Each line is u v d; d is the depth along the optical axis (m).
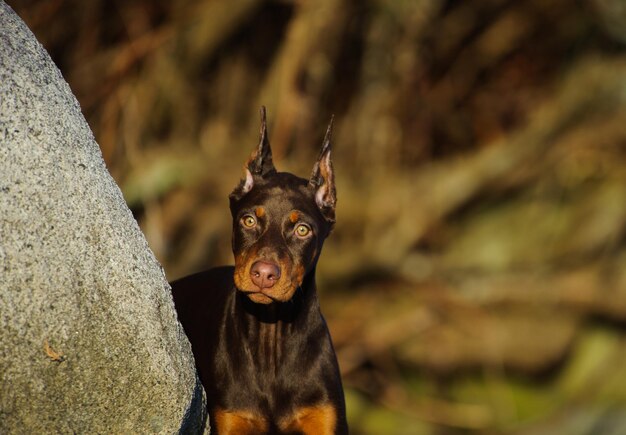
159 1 15.02
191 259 14.56
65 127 5.06
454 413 15.66
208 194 14.67
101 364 4.98
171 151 14.60
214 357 6.57
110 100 14.12
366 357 15.81
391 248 16.02
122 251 5.11
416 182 16.31
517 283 16.27
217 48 15.45
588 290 16.16
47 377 4.88
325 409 6.59
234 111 15.88
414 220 16.08
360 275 16.03
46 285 4.86
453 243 16.72
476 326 16.09
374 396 15.69
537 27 17.53
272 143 14.94
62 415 4.93
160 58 14.64
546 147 16.42
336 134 16.53
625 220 16.73
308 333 6.65
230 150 15.25
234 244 6.57
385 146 16.36
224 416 6.46
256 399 6.50
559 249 16.75
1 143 4.83
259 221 6.49
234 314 6.61
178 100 15.02
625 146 16.72
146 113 14.60
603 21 16.27
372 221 16.11
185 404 5.22
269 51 16.34
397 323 15.89
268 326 6.52
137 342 5.07
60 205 4.95
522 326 16.20
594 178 16.95
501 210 16.95
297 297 6.60
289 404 6.55
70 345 4.91
